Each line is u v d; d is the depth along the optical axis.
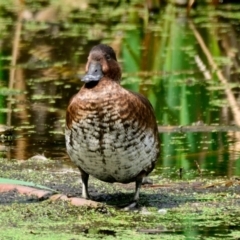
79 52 19.41
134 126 9.19
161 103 15.55
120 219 9.23
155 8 23.83
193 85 16.83
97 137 9.16
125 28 22.14
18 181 10.14
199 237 8.58
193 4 24.53
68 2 25.64
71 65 18.28
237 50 20.17
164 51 19.72
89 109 9.12
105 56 9.38
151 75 17.61
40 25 22.70
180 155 12.59
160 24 22.67
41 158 12.21
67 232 8.70
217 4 24.97
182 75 17.64
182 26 22.39
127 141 9.20
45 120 14.52
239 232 8.77
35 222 9.06
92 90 9.20
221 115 14.81
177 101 15.69
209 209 9.71
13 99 15.76
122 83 16.77
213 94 16.16
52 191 10.12
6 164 11.92
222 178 11.30
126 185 10.89
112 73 9.41
